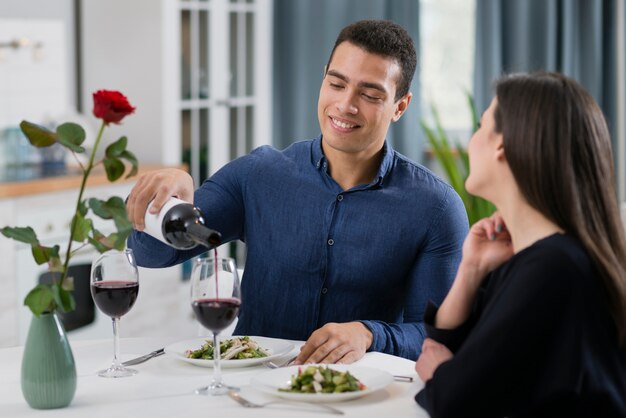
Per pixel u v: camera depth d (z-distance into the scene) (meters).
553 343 1.74
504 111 1.85
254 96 6.48
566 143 1.79
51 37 5.43
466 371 1.76
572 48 6.25
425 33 6.79
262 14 6.47
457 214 2.73
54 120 5.39
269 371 2.09
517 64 6.31
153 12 5.71
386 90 2.58
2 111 5.16
